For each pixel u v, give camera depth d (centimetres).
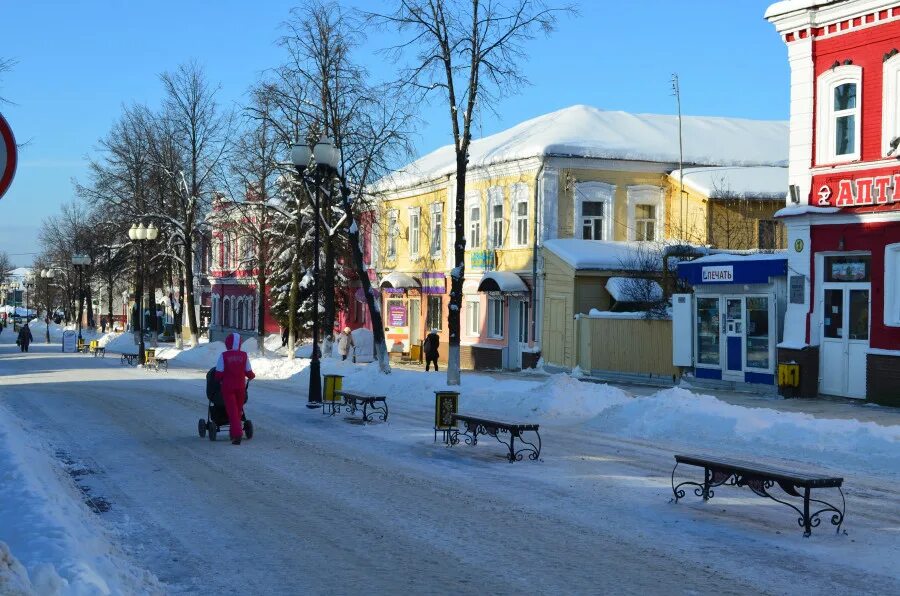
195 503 1082
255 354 4572
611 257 3366
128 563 801
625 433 1716
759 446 1501
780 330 2455
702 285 2681
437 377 2702
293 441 1638
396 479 1241
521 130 4325
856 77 2239
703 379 2689
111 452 1494
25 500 927
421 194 4641
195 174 5025
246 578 771
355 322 5409
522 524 969
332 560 827
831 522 967
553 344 3488
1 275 15750
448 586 745
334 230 3306
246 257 5559
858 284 2225
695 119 4491
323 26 3300
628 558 830
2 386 2973
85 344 6266
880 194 2159
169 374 3662
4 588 534
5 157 618
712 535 920
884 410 2033
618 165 3684
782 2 2381
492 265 3919
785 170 3847
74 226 7975
